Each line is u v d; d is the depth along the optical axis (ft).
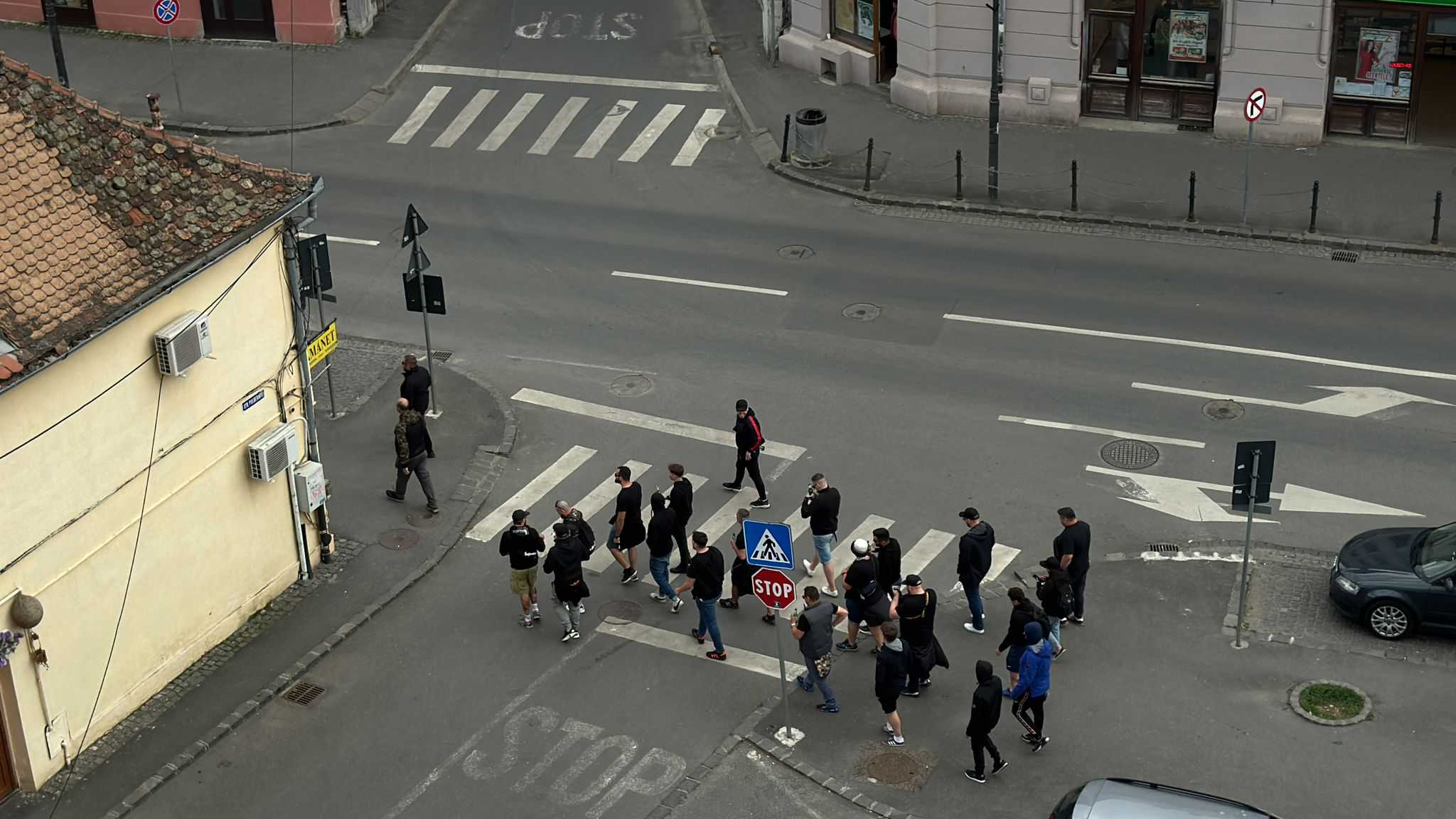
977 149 115.65
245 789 63.05
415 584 75.31
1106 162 112.27
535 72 131.34
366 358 93.71
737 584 70.38
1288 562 73.10
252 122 122.93
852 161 114.93
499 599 74.08
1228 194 106.73
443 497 81.35
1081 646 68.74
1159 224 103.14
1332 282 96.12
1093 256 100.78
